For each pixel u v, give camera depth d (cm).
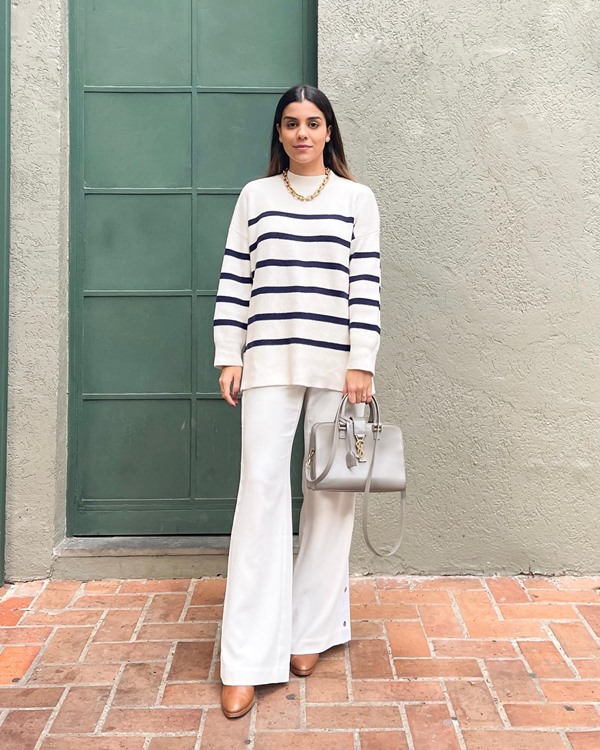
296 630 228
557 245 291
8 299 288
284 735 196
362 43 286
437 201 290
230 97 306
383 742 193
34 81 286
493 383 295
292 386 217
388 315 292
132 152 307
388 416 294
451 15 285
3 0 277
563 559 299
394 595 282
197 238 309
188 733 198
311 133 212
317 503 226
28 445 294
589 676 224
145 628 257
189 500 314
